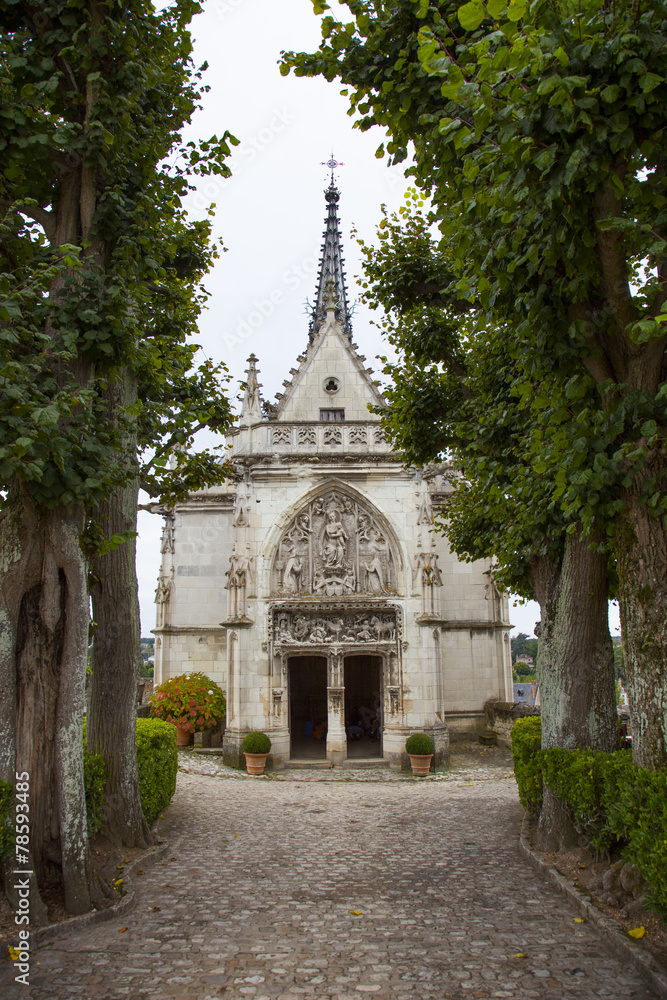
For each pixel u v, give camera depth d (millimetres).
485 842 11594
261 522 24141
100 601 11117
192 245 13477
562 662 10609
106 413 10438
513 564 12789
